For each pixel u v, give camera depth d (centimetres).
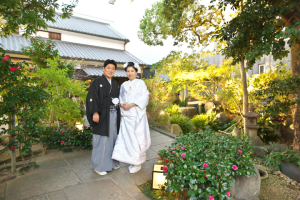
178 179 183
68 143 325
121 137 249
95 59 858
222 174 179
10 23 274
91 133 345
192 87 825
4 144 232
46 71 325
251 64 323
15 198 188
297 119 347
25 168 252
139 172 253
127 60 980
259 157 358
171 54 691
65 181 224
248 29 313
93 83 237
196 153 206
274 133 529
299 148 338
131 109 243
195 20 519
